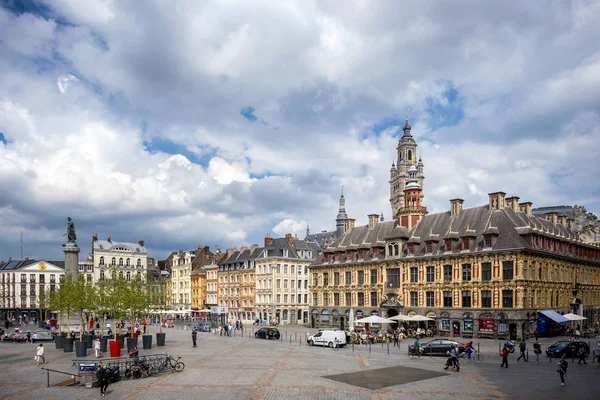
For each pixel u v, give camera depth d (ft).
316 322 307.17
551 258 235.20
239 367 130.82
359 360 145.28
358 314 279.69
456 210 255.91
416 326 248.11
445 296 238.07
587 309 266.98
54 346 186.19
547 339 212.23
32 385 107.14
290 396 95.30
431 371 123.85
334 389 101.60
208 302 428.15
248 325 343.87
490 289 220.23
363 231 304.30
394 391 99.76
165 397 95.04
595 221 361.30
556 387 103.40
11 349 176.55
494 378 113.91
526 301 211.82
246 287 384.68
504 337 212.84
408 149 515.09
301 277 376.48
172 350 170.91
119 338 182.39
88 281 245.65
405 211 275.18
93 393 98.84
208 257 448.24
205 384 107.14
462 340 211.82
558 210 386.11
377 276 272.51
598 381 110.32
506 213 232.32
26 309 449.89
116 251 460.55
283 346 186.50
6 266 475.72
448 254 236.22
